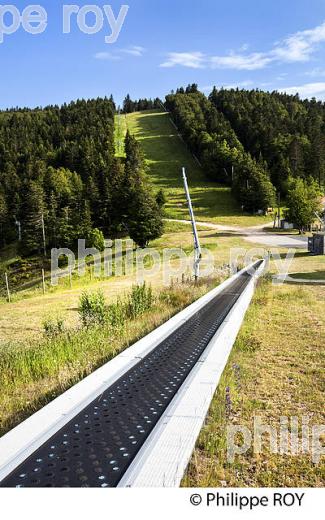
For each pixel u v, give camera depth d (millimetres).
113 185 74562
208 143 119312
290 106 160375
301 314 12180
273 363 7648
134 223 53906
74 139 132500
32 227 64312
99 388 5586
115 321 10938
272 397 6078
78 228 61969
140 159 111000
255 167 83625
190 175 112312
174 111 165125
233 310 11734
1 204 73750
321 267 26453
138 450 4102
